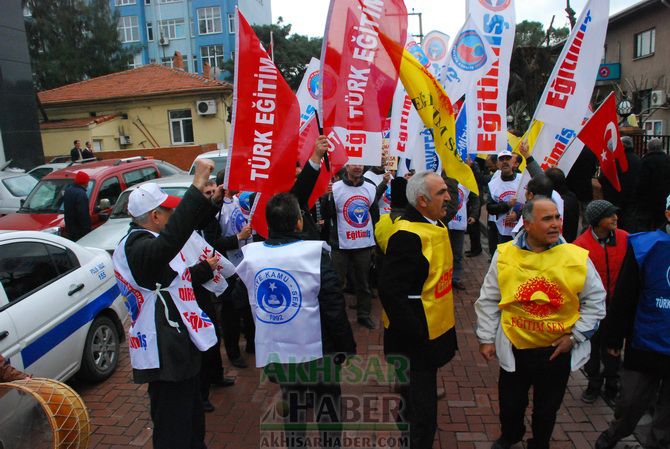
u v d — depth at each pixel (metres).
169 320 2.88
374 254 6.68
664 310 3.00
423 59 7.15
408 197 3.16
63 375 4.46
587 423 3.91
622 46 22.58
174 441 2.92
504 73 5.12
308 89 6.25
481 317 3.26
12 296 4.12
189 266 3.62
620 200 8.14
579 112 5.19
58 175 10.07
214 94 23.80
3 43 18.22
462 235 7.17
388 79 4.21
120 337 5.35
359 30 4.08
